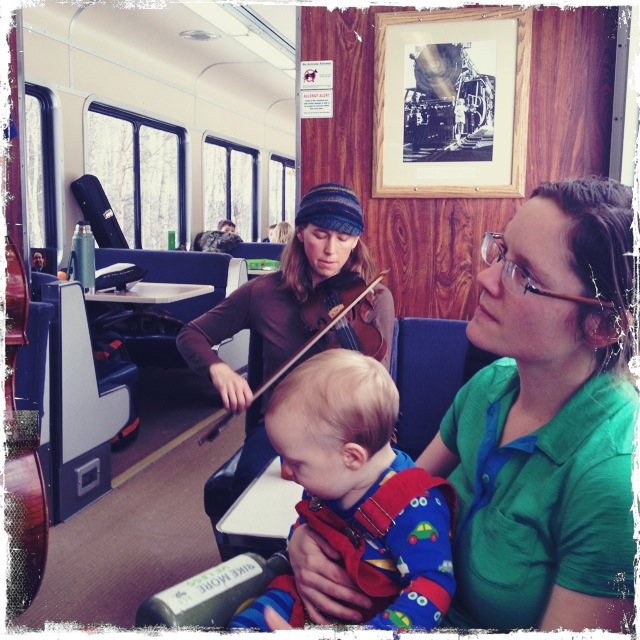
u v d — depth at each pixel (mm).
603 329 685
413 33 2527
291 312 2131
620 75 2305
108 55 6969
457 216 2584
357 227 2068
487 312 753
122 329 5113
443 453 1069
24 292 2008
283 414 970
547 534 727
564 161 2455
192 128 8852
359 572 925
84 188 6473
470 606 824
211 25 7289
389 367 2045
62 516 2918
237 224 10828
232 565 964
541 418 784
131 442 4000
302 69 2674
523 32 2422
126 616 2184
